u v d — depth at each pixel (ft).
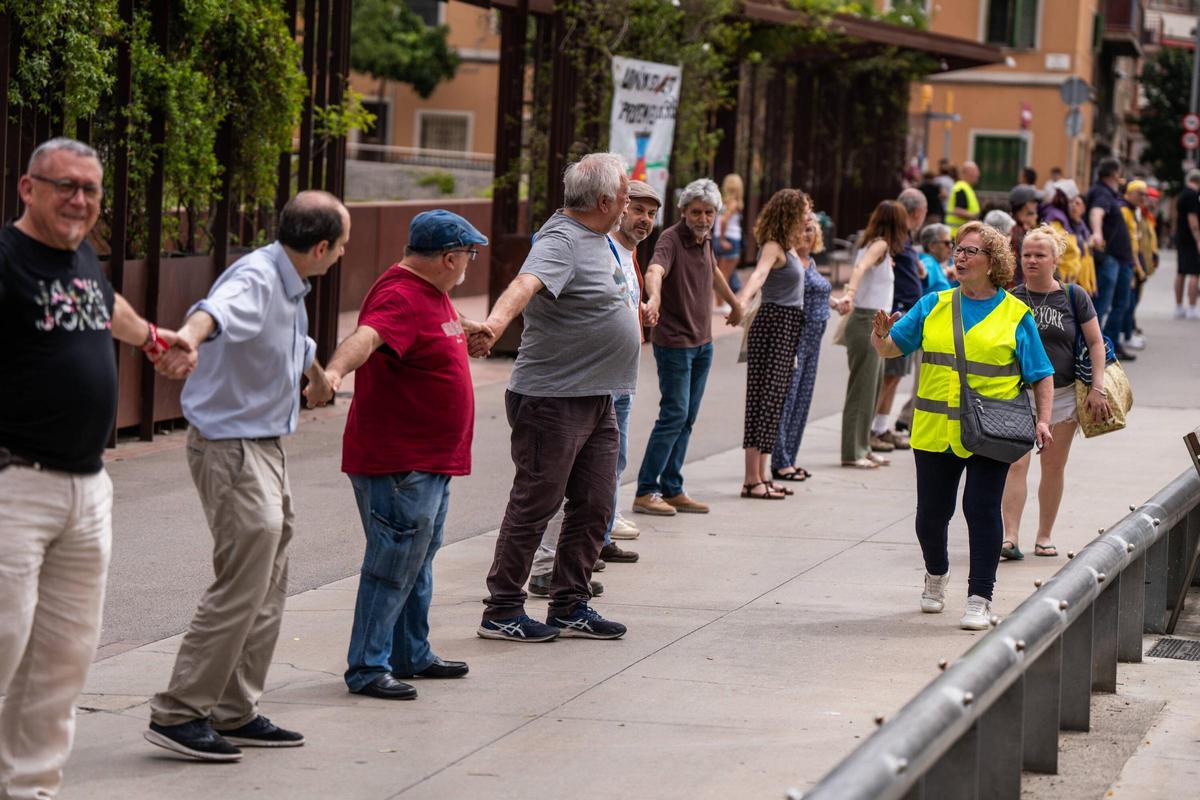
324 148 73.61
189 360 26.68
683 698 34.06
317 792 28.09
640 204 41.60
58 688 25.89
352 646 33.81
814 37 131.54
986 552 40.50
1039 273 47.80
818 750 30.81
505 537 38.17
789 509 55.72
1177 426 76.64
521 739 31.17
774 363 56.59
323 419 69.92
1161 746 33.81
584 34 96.73
